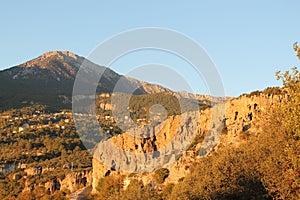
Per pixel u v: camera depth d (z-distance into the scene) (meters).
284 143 30.08
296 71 28.06
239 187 40.19
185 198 42.44
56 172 134.25
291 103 27.33
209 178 42.31
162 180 59.16
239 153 43.47
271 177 32.84
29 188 121.94
